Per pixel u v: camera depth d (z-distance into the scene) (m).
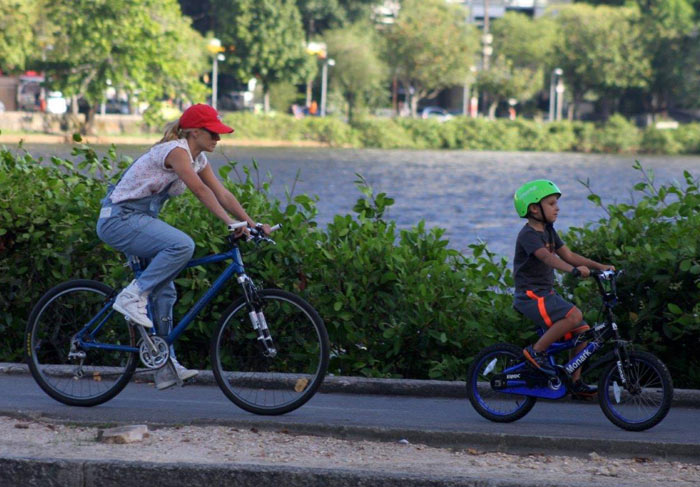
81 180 26.75
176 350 25.34
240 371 22.02
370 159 190.12
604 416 21.53
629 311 24.16
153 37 188.50
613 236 25.00
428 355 24.83
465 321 24.62
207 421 19.70
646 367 19.83
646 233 25.03
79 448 17.75
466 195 120.25
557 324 20.06
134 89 193.12
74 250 25.30
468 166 179.38
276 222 25.22
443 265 24.83
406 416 20.92
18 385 23.36
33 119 189.75
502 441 18.75
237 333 21.81
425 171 160.50
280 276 24.91
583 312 24.39
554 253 20.53
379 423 19.83
